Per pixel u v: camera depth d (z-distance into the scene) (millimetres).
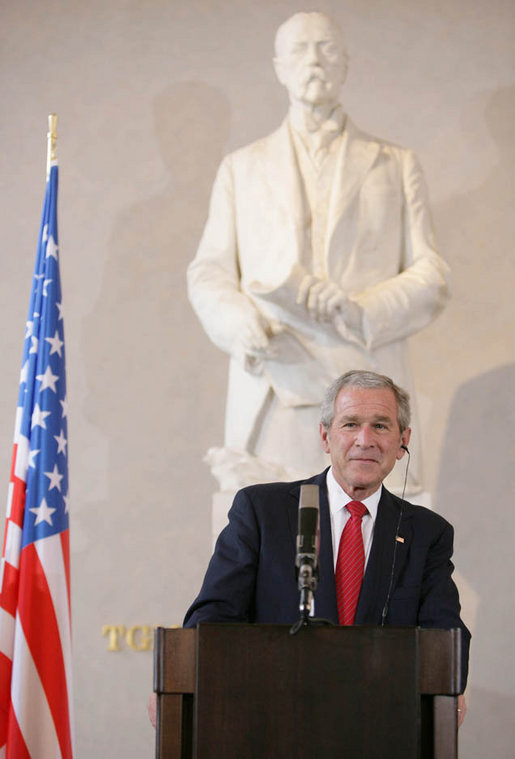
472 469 15297
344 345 12820
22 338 15438
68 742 10289
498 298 15711
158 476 15242
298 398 12758
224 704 5777
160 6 16469
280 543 7266
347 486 7445
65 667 10453
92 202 15914
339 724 5797
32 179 15914
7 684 10320
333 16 16438
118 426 15359
